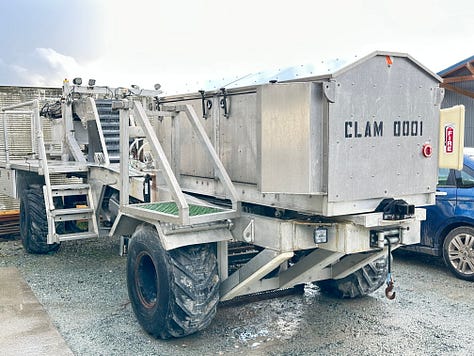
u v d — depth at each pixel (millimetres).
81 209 6465
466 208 5875
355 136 3316
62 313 4781
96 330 4359
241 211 3877
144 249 4047
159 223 3852
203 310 3807
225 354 3859
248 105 3859
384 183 3480
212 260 3926
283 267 4316
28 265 6547
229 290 4004
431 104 3676
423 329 4336
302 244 3559
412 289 5492
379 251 3996
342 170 3279
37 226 6887
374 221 3379
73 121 7465
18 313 4742
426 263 6680
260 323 4477
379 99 3402
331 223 3471
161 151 3865
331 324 4449
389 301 5062
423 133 3654
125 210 4230
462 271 5875
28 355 3842
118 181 5715
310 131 3193
